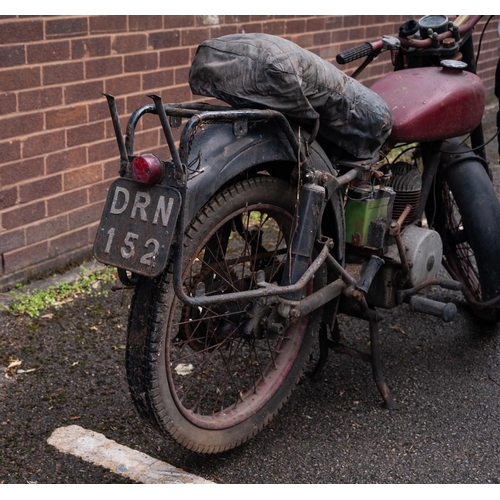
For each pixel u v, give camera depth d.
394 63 3.78
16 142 4.20
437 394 3.49
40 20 4.16
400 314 4.24
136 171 2.38
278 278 3.22
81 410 3.29
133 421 3.22
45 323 4.00
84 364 3.64
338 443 3.13
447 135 3.40
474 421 3.30
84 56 4.44
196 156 2.58
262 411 3.06
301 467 2.97
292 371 3.16
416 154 3.86
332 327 3.30
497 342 3.97
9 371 3.55
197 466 2.96
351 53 3.35
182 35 5.04
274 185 2.86
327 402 3.41
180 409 2.75
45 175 4.41
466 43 3.80
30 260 4.45
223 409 3.03
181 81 5.12
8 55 4.05
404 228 3.43
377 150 3.15
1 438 3.07
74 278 4.53
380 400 3.43
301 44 6.10
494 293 3.71
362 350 3.87
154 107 2.53
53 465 2.93
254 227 3.20
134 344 2.63
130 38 4.69
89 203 4.72
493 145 7.39
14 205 4.29
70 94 4.42
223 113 2.48
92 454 3.00
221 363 3.65
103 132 4.68
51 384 3.46
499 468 2.99
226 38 2.76
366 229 3.20
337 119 2.93
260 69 2.62
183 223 2.41
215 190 2.58
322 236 3.05
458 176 3.72
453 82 3.42
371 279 3.18
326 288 3.04
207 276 3.01
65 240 4.62
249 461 3.00
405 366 3.73
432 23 3.62
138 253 2.42
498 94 3.88
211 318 2.95
